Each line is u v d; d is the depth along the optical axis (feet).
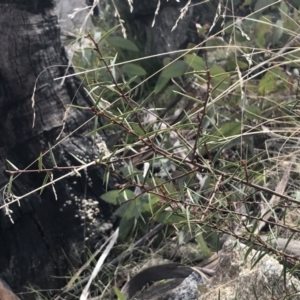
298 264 3.17
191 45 7.13
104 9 9.78
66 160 5.87
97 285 5.43
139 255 5.92
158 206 4.99
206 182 4.83
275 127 5.91
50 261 5.87
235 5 7.74
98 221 6.14
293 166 5.57
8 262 5.69
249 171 3.38
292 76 6.38
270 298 3.51
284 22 6.75
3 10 5.40
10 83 5.50
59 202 5.90
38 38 5.67
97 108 3.06
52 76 5.85
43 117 5.76
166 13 8.70
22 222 5.73
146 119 6.97
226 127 5.04
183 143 3.23
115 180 6.23
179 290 4.70
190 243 5.69
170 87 7.21
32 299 5.73
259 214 4.63
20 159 5.72
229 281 4.08
